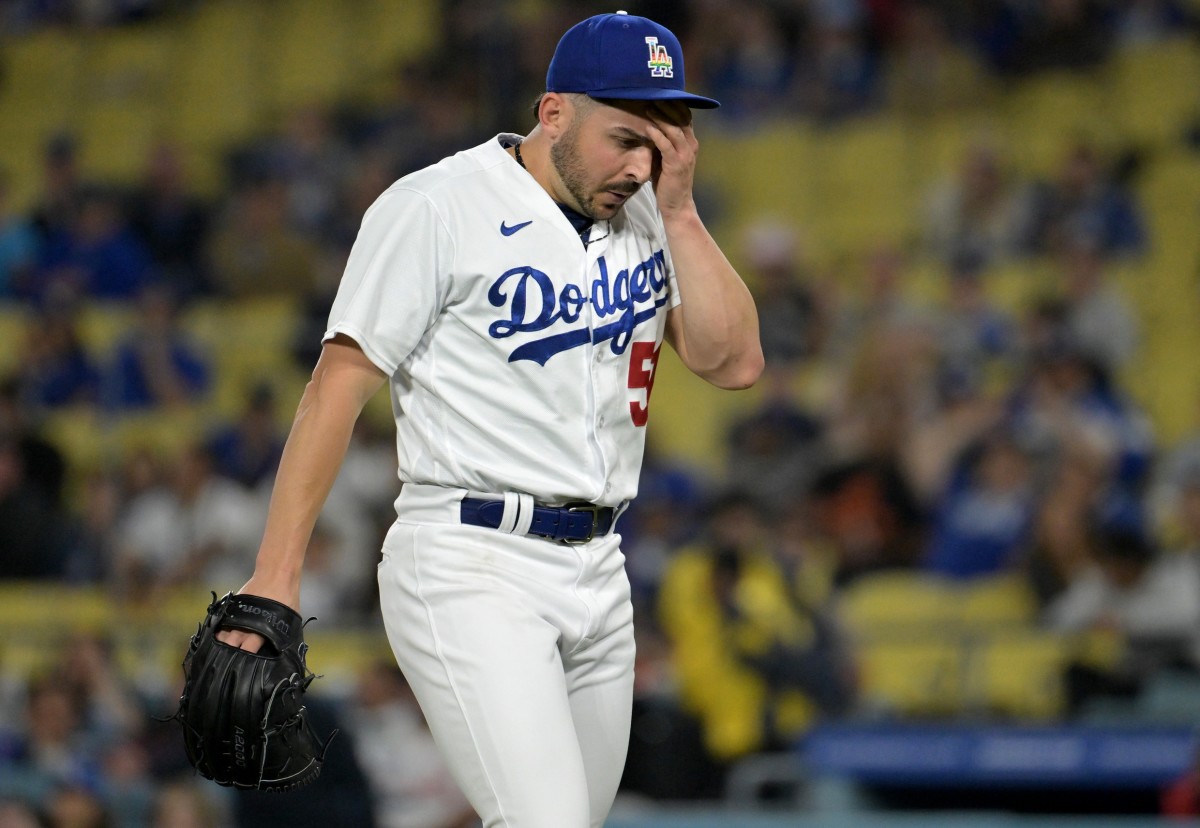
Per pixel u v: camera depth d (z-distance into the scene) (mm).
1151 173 41375
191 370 36281
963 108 44656
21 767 23500
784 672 23047
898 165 43656
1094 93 44250
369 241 9516
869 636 24109
